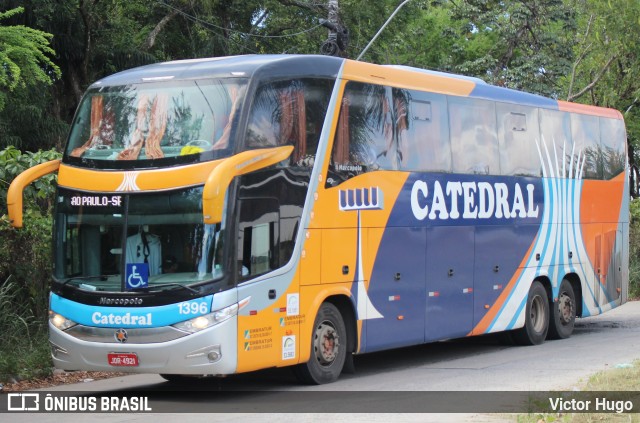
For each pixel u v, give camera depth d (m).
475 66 36.59
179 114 12.88
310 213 13.54
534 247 19.19
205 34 32.22
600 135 21.80
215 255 12.20
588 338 20.64
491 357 17.38
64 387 14.45
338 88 14.22
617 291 22.31
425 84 16.30
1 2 23.42
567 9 36.41
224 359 12.10
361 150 14.61
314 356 13.77
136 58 27.75
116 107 13.27
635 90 39.22
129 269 12.50
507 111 18.52
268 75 13.06
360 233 14.51
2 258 16.70
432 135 16.31
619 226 22.39
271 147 12.98
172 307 12.16
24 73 16.83
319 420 10.88
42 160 16.89
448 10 43.84
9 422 11.32
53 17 24.72
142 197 12.59
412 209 15.68
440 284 16.34
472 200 17.27
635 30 36.38
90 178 12.96
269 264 12.83
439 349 19.02
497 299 17.95
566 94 40.00
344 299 14.41
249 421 10.92
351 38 37.00
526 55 37.38
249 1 33.81
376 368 16.08
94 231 12.81
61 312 12.83
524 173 18.91
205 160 12.44
